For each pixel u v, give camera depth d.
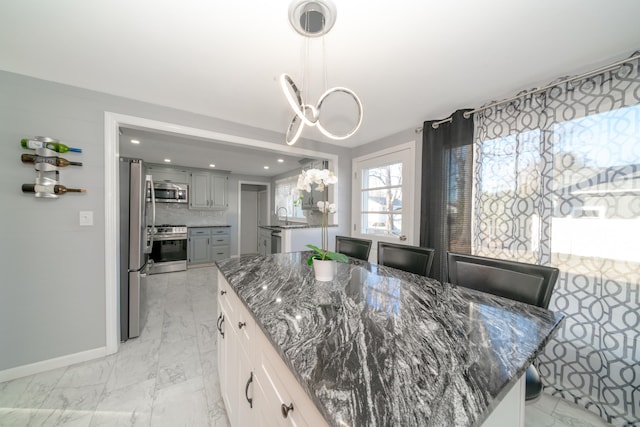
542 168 1.66
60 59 1.49
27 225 1.66
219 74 1.65
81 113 1.82
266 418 0.74
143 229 2.38
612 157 1.39
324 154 3.27
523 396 0.75
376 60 1.49
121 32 1.26
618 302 1.37
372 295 1.04
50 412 1.36
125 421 1.31
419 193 2.62
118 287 2.02
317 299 0.98
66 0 1.06
